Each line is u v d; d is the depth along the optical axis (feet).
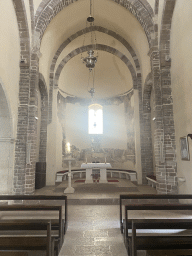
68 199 24.77
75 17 34.53
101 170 33.50
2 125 24.14
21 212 21.09
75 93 46.44
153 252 9.71
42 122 36.19
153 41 27.89
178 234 15.16
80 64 44.06
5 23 22.30
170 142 25.75
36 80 27.84
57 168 37.32
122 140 43.80
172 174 25.23
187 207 13.30
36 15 28.19
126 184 33.24
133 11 30.07
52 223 13.93
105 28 38.14
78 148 45.55
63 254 12.57
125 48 39.32
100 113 47.96
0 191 23.71
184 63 22.88
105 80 46.73
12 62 24.47
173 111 26.08
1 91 21.81
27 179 25.70
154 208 13.39
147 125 36.81
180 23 23.76
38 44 28.22
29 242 9.59
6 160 24.17
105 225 17.54
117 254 12.57
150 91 36.52
